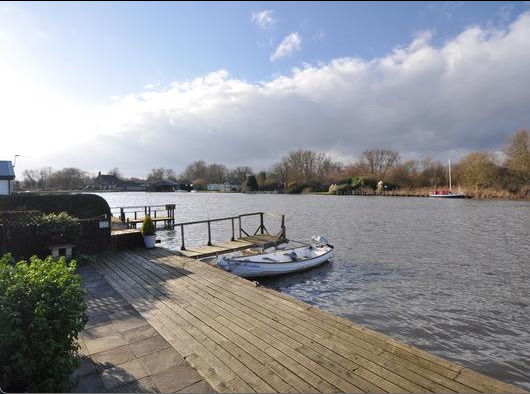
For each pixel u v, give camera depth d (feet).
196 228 82.79
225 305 19.81
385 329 25.49
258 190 293.02
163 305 19.94
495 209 122.11
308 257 41.06
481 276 39.17
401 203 158.81
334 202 170.09
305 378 12.40
